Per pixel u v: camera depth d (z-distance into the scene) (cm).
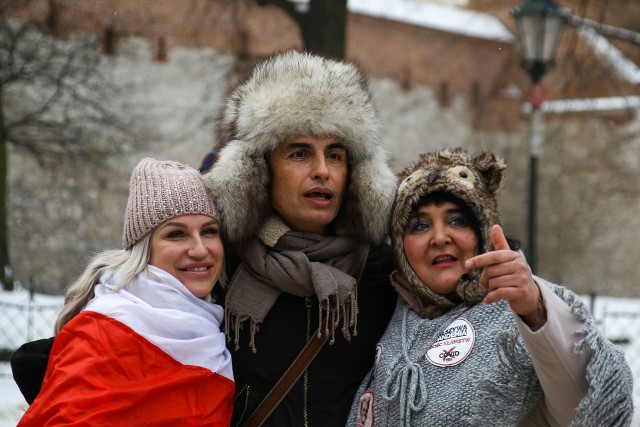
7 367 948
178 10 1884
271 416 299
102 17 1759
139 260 285
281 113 293
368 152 304
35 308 1044
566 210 2414
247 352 304
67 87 1553
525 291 234
